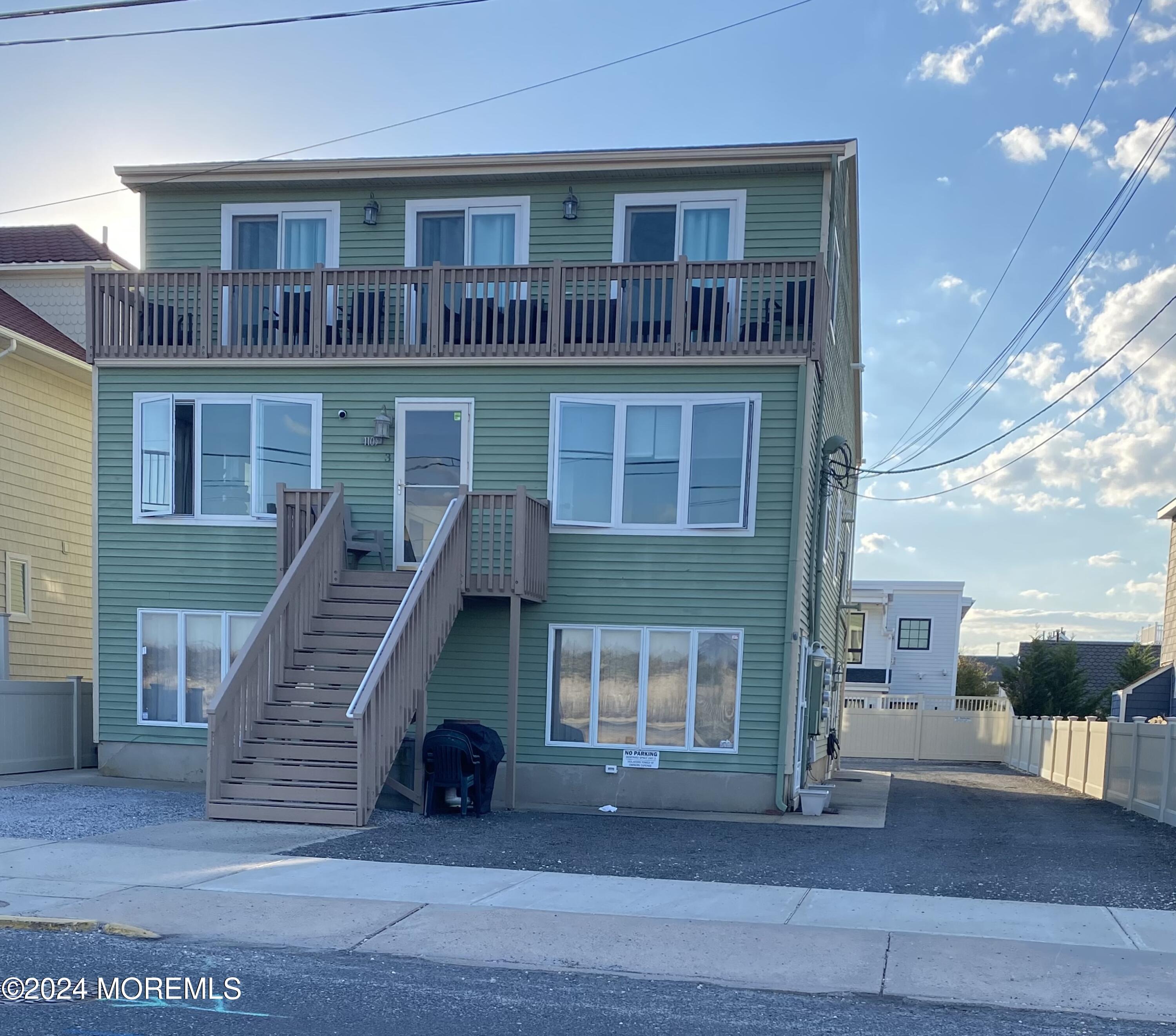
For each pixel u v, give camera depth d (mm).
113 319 15672
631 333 14586
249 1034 5297
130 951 6676
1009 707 32531
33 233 22875
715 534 14336
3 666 17812
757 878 9258
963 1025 5676
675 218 15297
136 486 15570
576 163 15156
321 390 15273
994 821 14047
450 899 8133
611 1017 5668
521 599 14328
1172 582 29938
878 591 39250
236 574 15391
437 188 15852
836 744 20812
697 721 14320
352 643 13258
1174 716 26906
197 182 16094
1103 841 12164
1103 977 6520
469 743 12648
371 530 14945
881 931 7480
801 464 14070
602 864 9703
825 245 14727
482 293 15344
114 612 15656
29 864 9023
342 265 16000
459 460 14945
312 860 9391
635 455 14570
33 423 20016
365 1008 5719
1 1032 5266
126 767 15555
